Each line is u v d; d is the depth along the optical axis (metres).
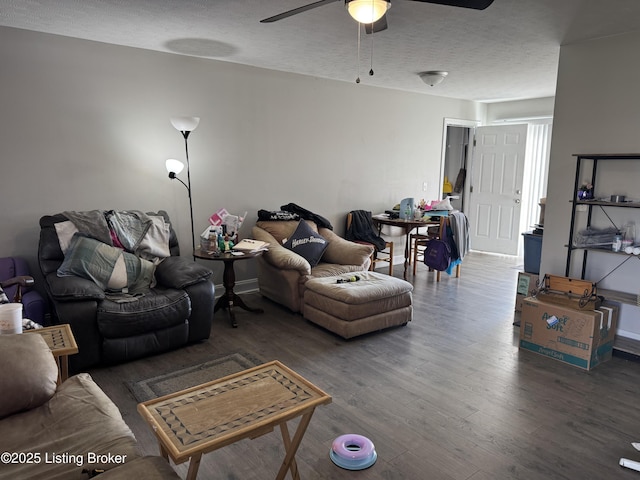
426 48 3.67
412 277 5.50
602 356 3.12
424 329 3.73
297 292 3.94
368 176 5.66
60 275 2.97
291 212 4.72
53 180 3.53
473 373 2.93
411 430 2.29
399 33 3.25
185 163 4.16
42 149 3.46
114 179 3.81
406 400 2.58
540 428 2.32
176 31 3.27
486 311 4.21
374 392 2.67
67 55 3.46
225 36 3.38
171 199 4.13
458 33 3.24
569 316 3.05
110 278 3.12
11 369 1.68
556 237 3.71
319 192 5.20
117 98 3.73
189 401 1.60
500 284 5.20
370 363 3.07
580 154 3.35
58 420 1.64
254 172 4.62
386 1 2.07
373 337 3.55
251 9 2.78
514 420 2.39
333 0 2.14
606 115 3.35
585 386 2.77
